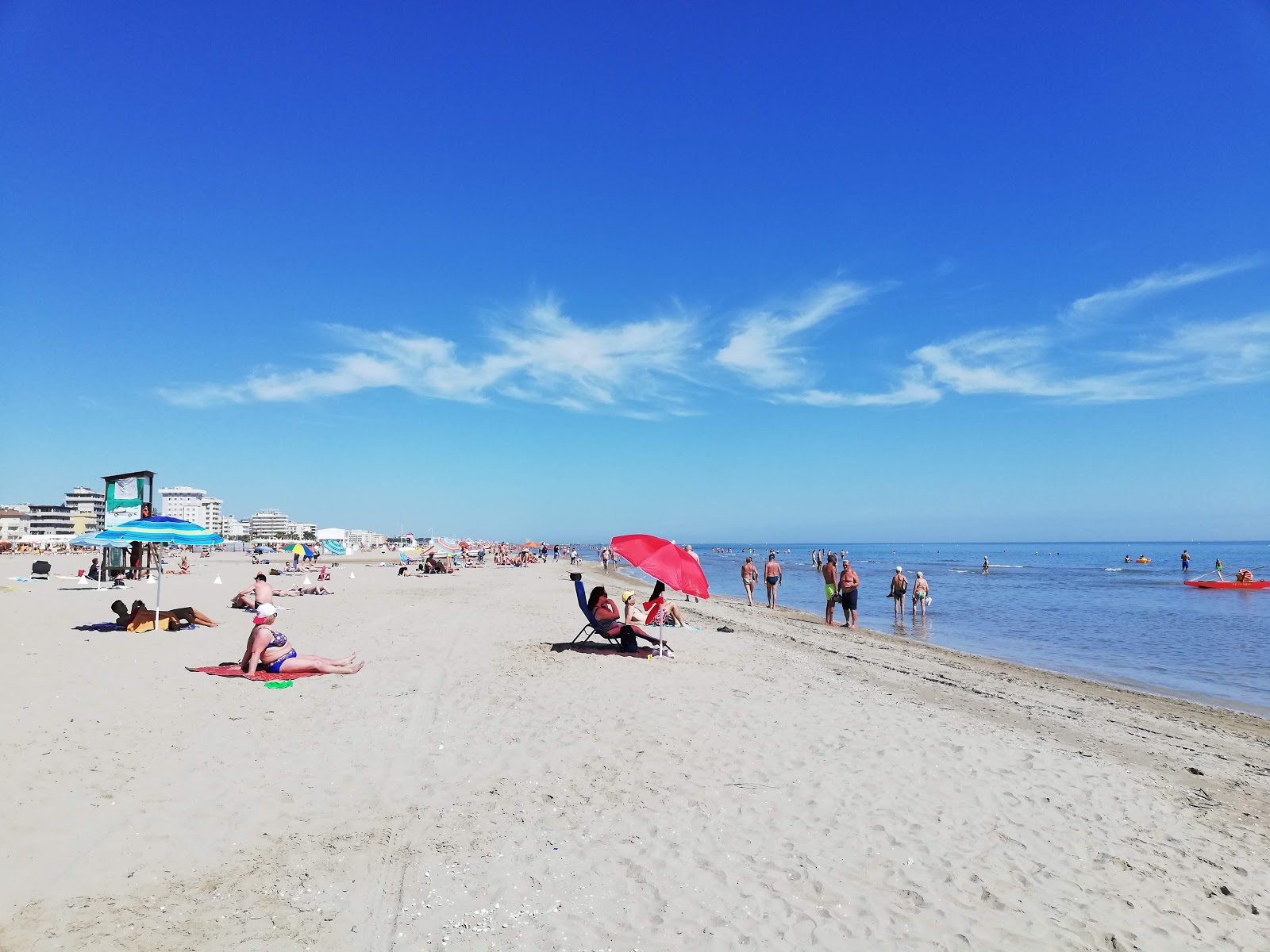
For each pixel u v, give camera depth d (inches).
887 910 173.9
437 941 153.5
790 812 230.8
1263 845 228.4
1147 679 591.2
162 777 244.2
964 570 2834.6
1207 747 366.0
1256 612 1141.7
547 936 156.9
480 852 196.7
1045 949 161.2
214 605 891.4
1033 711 425.1
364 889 175.3
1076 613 1139.9
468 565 2694.4
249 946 149.1
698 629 708.0
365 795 235.5
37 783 234.7
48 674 412.8
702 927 162.6
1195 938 169.5
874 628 935.0
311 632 623.8
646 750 287.4
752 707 366.9
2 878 173.5
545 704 360.2
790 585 1946.4
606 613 532.1
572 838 207.3
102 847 191.8
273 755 271.1
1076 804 252.7
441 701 362.0
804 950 155.3
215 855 190.1
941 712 388.8
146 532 531.2
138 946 146.9
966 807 242.5
